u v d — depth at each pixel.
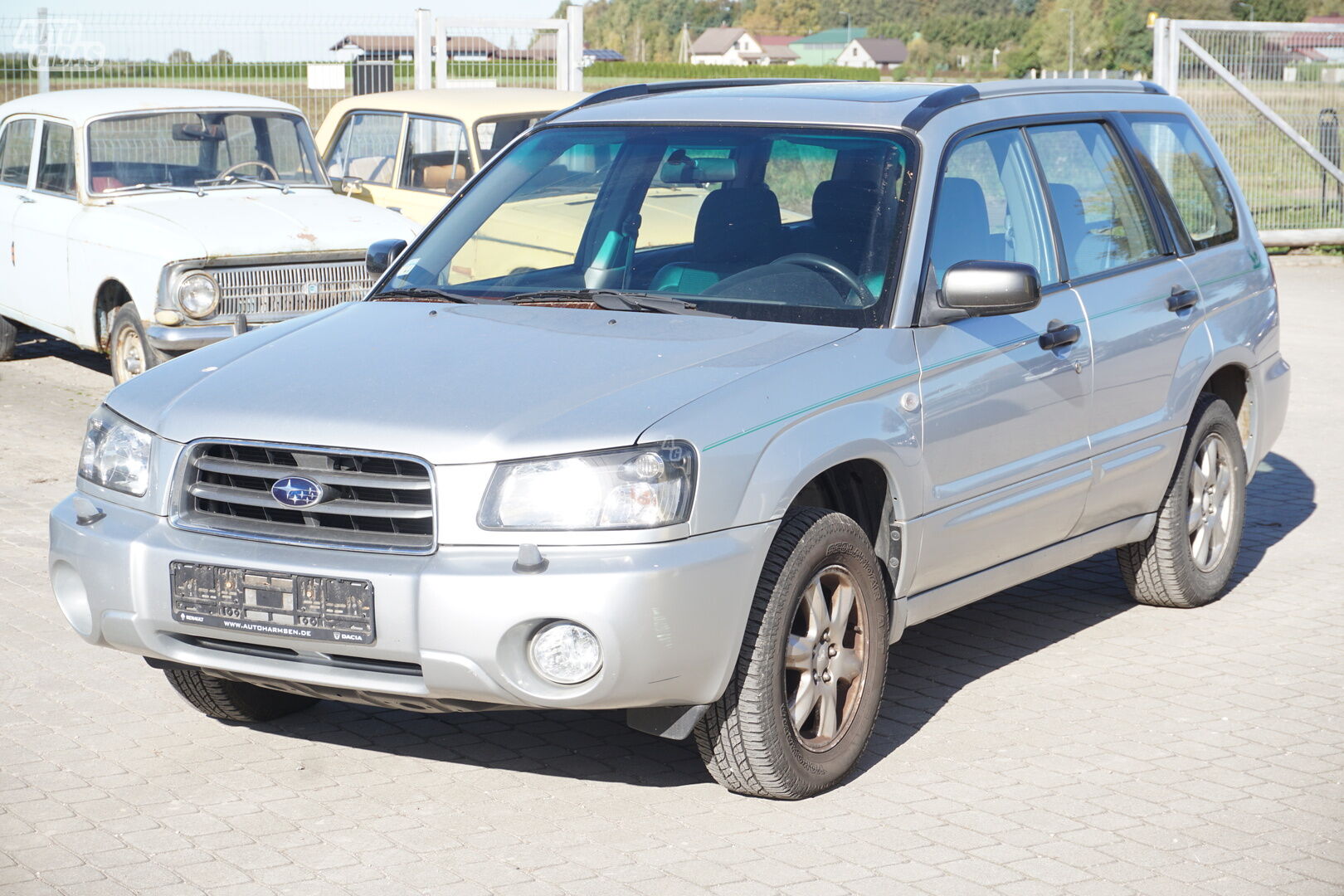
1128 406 5.70
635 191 5.25
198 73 16.83
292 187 11.22
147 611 4.22
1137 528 6.04
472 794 4.48
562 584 3.81
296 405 4.21
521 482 3.91
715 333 4.56
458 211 5.61
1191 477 6.31
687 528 3.93
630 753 4.81
